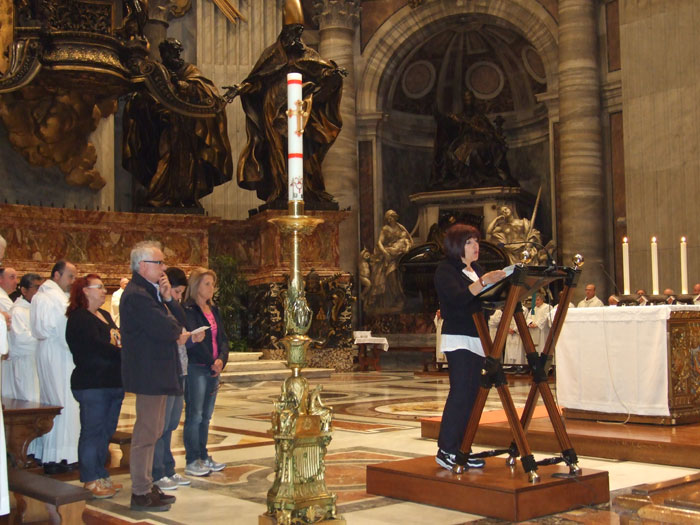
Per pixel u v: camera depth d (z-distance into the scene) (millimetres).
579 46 18734
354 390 12883
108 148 16781
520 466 5195
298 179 4176
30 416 5914
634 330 7121
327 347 17172
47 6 13141
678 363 7004
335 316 17234
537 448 6734
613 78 18656
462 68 22625
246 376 14711
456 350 5168
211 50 20047
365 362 17562
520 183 22219
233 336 17391
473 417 4914
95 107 16047
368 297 20016
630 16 17266
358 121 21359
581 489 4797
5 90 12789
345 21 21078
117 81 13641
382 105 21812
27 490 4473
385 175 21984
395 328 19891
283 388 4215
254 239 18453
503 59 22094
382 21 21359
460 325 5172
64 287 6574
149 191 16875
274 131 16922
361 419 9102
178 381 5141
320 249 17453
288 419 4102
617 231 18562
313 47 21438
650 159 16875
